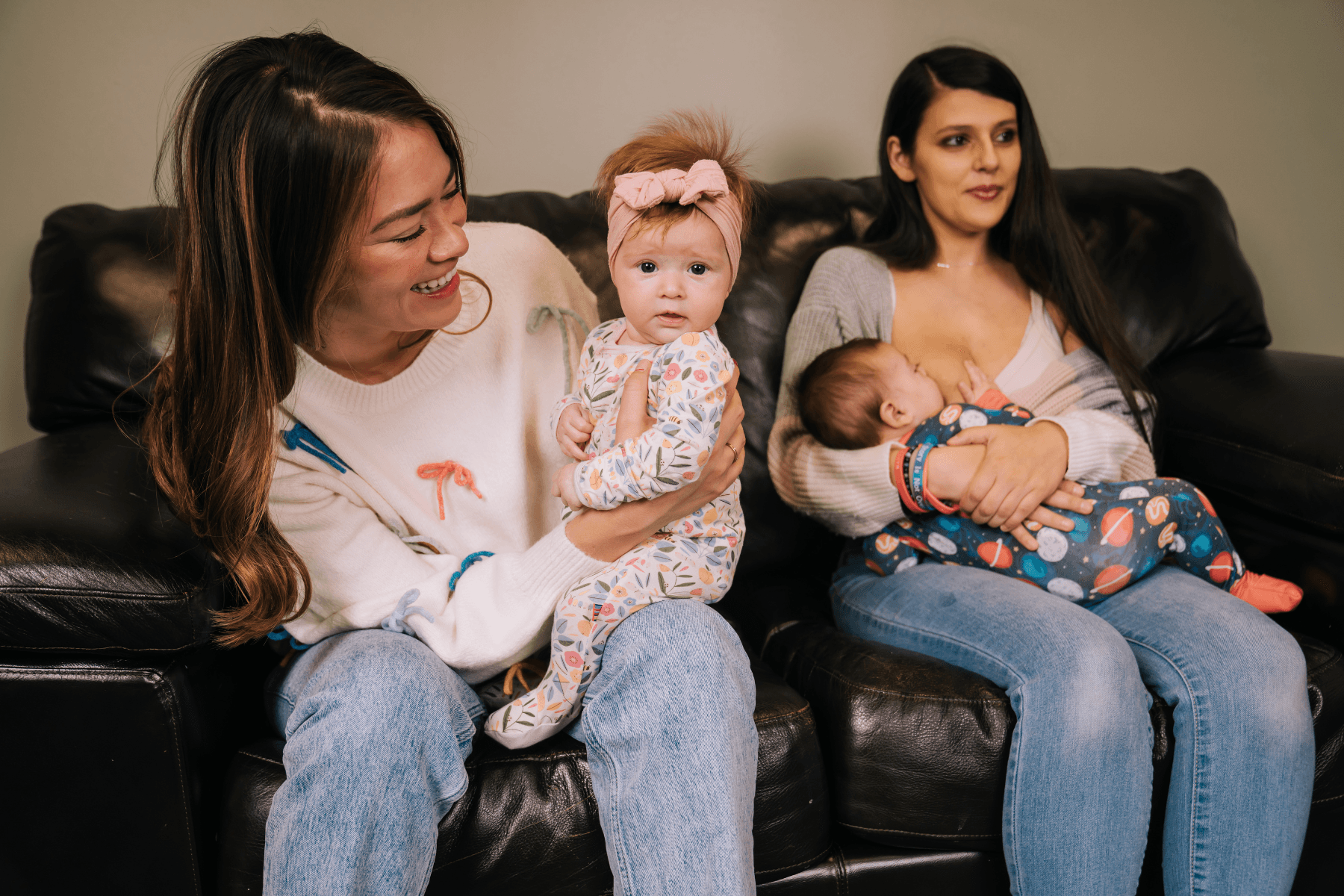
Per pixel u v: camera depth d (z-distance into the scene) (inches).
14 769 37.0
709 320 38.9
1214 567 47.9
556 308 47.7
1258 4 78.6
